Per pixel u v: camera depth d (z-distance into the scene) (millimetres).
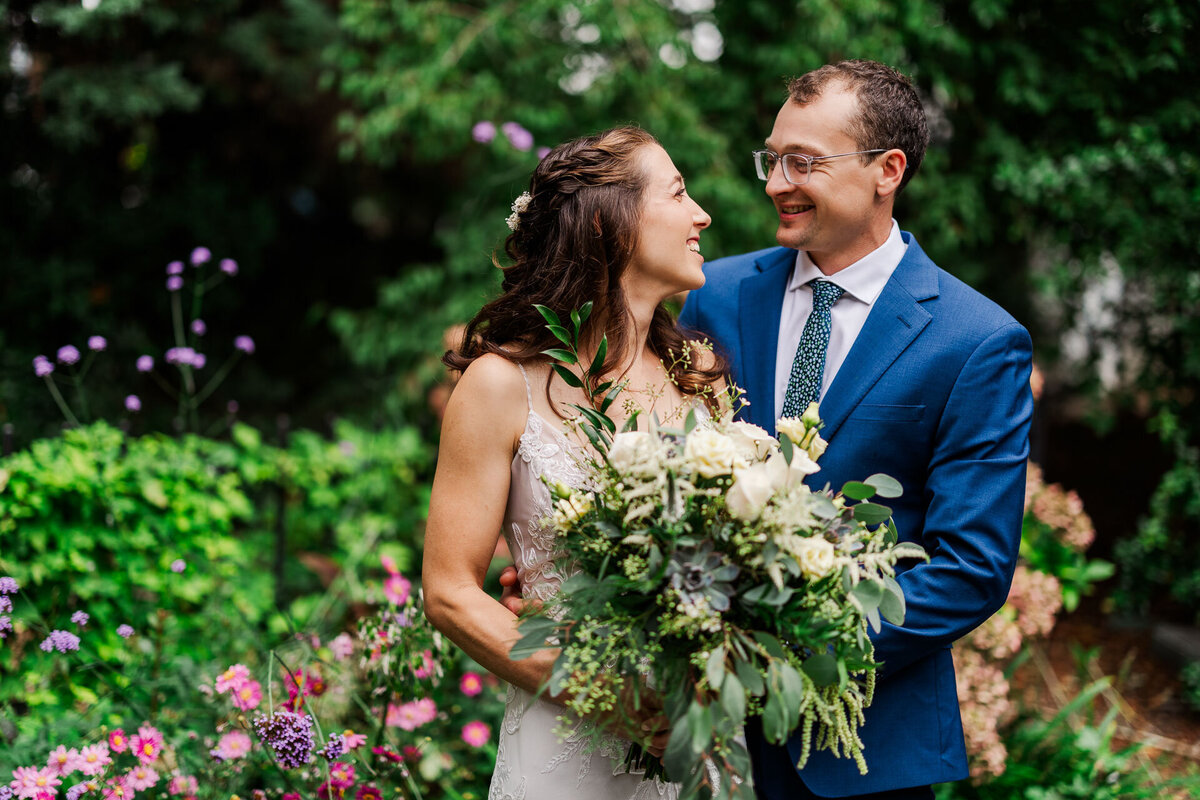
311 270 7633
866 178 2014
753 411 2180
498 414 1797
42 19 5176
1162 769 3354
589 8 4836
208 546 3463
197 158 6555
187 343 6531
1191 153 4469
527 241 1923
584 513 1613
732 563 1513
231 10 5988
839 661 1529
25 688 2883
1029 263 5953
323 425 6480
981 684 2912
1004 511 1908
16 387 5297
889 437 1996
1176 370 4629
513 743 1895
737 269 2406
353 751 2541
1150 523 4250
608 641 1511
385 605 2742
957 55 4910
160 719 2639
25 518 3105
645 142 1872
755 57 4961
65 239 6160
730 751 1511
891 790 1955
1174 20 4418
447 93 5152
